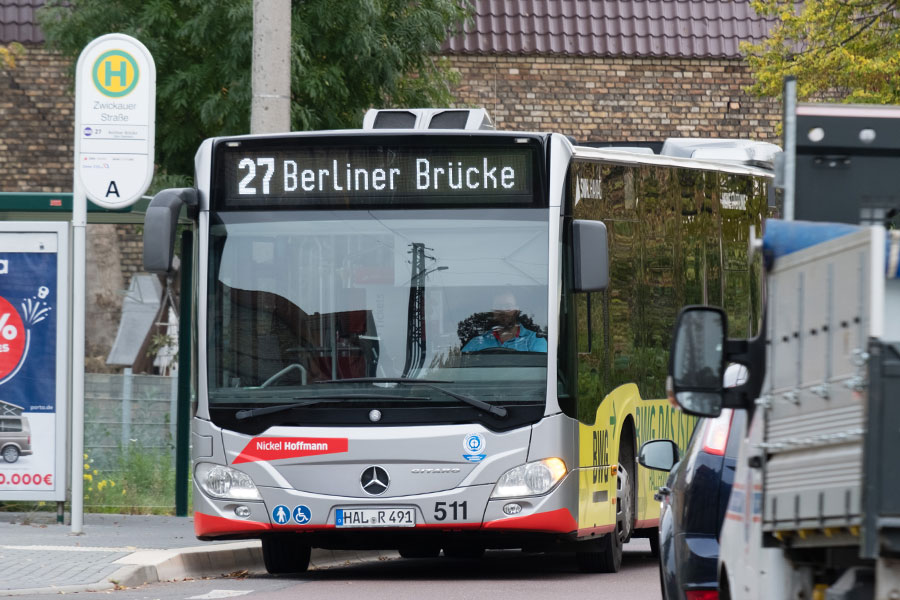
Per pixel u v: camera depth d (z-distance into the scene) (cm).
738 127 7994
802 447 1143
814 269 1134
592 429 2939
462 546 3138
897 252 1109
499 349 2839
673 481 2017
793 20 5991
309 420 2841
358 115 6228
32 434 3738
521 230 2872
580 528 2866
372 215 2895
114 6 6159
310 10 5984
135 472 4094
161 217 2827
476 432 2809
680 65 7969
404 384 2833
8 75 7700
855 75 5800
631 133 7944
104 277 7288
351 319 2867
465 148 2895
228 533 2877
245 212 2920
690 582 1880
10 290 3747
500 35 7831
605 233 2812
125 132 3369
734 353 1321
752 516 1341
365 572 3141
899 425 1024
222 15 5900
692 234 3447
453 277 2867
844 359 1070
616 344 3091
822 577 1181
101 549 3089
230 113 6006
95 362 7231
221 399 2880
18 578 2688
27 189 7712
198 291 2920
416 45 6284
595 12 7962
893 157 1515
